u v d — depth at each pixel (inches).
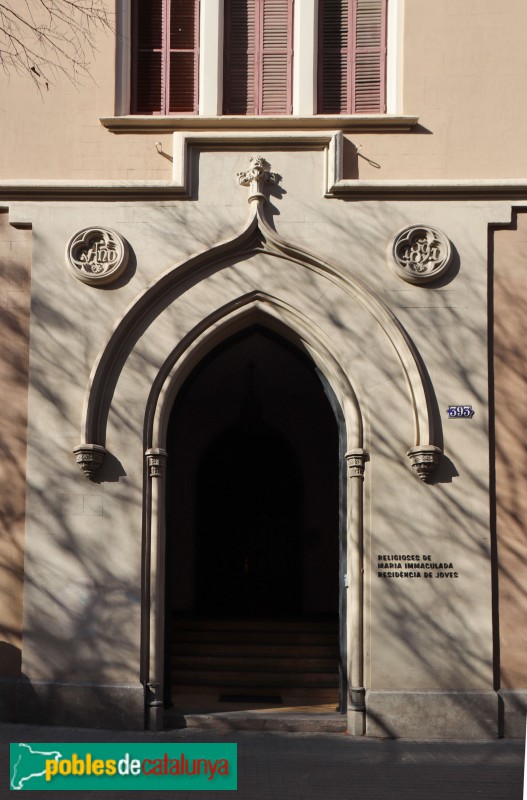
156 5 442.3
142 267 406.0
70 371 399.2
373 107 430.3
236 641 496.7
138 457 393.4
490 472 391.5
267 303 404.8
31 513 390.6
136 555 386.9
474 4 419.2
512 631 383.6
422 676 378.0
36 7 423.8
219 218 408.5
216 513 624.7
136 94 436.1
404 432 393.1
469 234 405.1
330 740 365.4
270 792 289.9
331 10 438.3
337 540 611.2
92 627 382.9
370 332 400.5
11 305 407.8
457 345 398.0
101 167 414.9
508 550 388.2
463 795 289.4
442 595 382.9
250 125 413.1
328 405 625.0
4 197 411.2
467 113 413.7
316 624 519.5
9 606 389.7
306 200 408.2
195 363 410.6
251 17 440.8
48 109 418.9
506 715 375.6
